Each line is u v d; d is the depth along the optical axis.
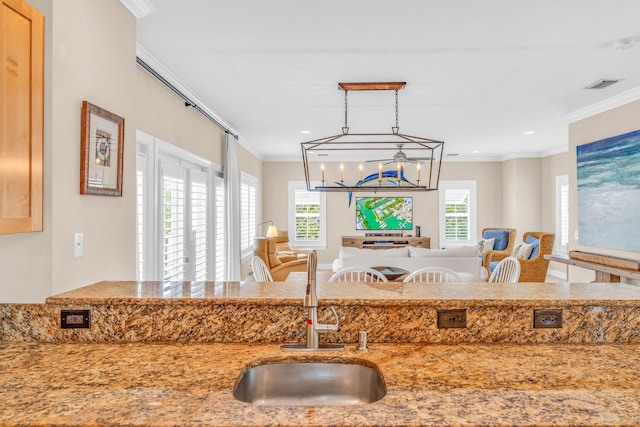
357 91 3.98
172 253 3.70
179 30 2.66
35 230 1.46
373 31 2.68
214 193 5.03
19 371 1.19
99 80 1.92
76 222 1.74
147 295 1.53
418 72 3.44
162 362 1.27
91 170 1.82
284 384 1.34
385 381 1.13
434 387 1.08
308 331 1.40
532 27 2.62
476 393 1.05
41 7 1.58
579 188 4.82
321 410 0.96
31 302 1.55
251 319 1.47
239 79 3.62
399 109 4.67
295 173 8.88
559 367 1.23
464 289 1.68
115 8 2.07
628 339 1.48
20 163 1.38
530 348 1.41
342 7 2.37
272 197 8.88
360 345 1.40
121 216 2.12
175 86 3.64
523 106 4.56
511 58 3.14
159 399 1.01
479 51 3.00
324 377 1.35
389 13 2.44
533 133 6.16
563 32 2.69
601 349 1.40
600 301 1.48
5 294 1.57
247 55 3.08
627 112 4.12
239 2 2.31
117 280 2.07
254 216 7.81
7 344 1.44
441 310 1.47
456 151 7.99
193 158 4.25
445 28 2.63
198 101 4.24
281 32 2.69
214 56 3.10
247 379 1.27
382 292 1.62
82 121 1.77
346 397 1.33
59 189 1.62
